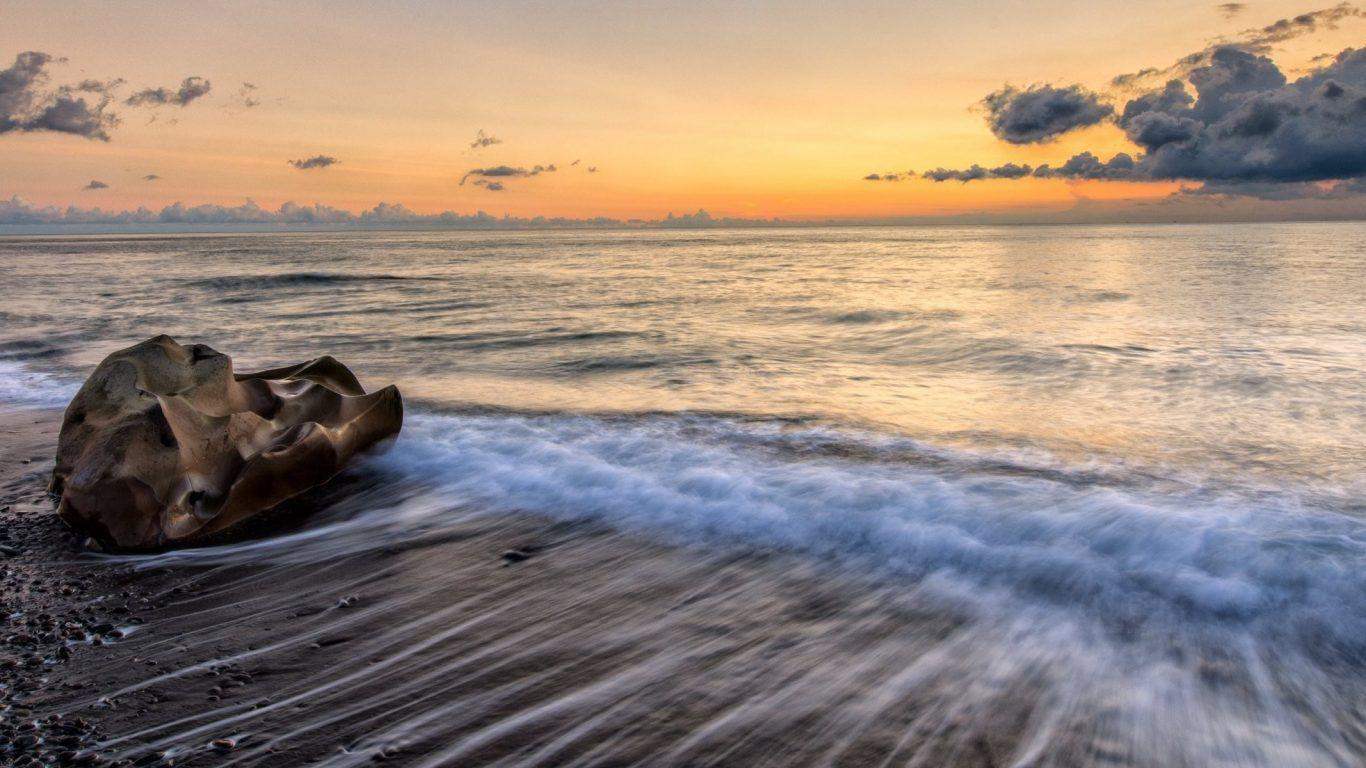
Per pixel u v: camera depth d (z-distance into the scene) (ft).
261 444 19.47
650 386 33.35
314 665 11.73
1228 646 11.54
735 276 118.11
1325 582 12.94
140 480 16.83
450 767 9.17
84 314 63.87
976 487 18.44
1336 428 24.13
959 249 253.65
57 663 11.93
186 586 14.87
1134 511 16.19
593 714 10.22
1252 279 82.53
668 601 13.64
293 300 76.84
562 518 17.90
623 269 143.02
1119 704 10.19
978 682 10.79
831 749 9.36
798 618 12.85
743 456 21.75
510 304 71.92
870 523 16.42
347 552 16.39
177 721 10.27
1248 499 17.53
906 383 33.27
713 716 10.11
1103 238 380.37
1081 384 31.78
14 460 23.13
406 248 308.40
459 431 25.25
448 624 13.00
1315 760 9.04
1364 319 48.29
